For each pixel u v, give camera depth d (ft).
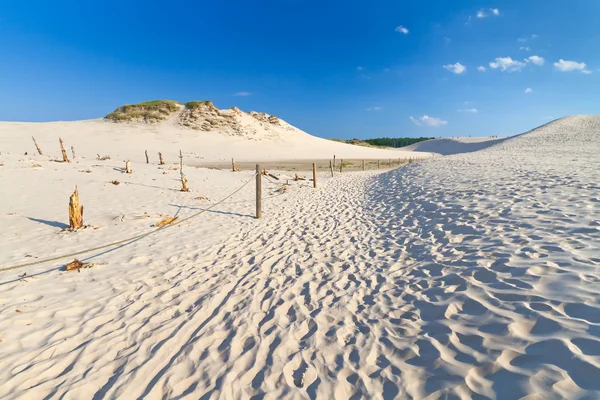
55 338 11.28
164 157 147.02
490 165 46.21
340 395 8.35
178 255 20.29
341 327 11.59
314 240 23.17
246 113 294.05
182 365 9.95
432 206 27.48
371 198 38.96
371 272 16.47
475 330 9.68
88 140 177.06
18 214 27.22
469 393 7.45
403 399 7.79
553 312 9.36
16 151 123.03
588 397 6.37
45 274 16.60
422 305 12.15
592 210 18.15
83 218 27.73
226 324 12.25
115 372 9.67
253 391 8.73
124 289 15.30
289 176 80.18
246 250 21.36
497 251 15.10
